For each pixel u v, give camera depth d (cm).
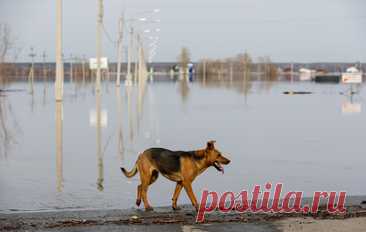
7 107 3616
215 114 3142
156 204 1010
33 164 1455
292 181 1240
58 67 4053
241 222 847
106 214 911
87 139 1988
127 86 7362
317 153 1678
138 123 2586
